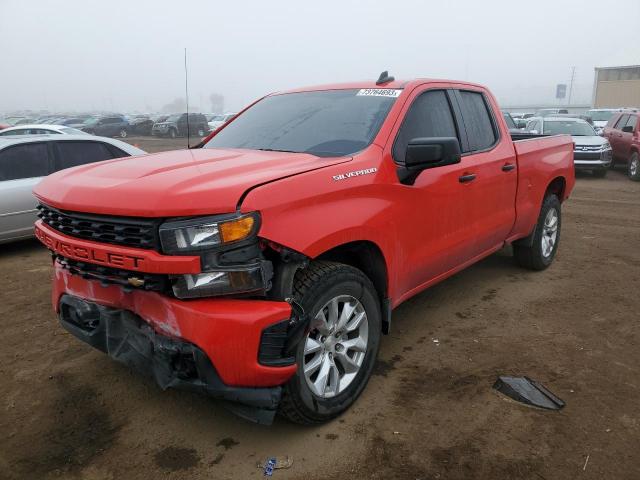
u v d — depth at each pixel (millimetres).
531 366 3732
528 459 2766
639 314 4664
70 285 3033
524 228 5344
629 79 50938
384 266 3363
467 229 4285
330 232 2848
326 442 2920
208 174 2744
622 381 3523
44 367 3777
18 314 4801
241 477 2668
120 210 2514
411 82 3965
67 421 3139
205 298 2529
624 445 2865
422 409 3217
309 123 3820
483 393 3389
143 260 2455
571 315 4652
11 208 6797
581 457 2775
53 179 3158
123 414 3201
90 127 34938
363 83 4152
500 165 4645
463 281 5562
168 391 3443
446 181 3904
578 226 8469
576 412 3172
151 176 2744
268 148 3699
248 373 2539
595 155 14547
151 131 38125
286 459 2783
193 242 2416
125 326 2824
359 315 3184
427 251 3811
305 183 2783
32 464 2773
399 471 2693
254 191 2535
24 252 7074
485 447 2863
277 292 2658
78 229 2738
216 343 2475
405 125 3686
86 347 4086
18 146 7059
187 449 2883
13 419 3160
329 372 3047
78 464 2771
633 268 6043
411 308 4832
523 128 19000
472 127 4477
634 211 9820
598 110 27359
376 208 3219
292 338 2652
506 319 4570
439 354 3934
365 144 3443
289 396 2773
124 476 2684
